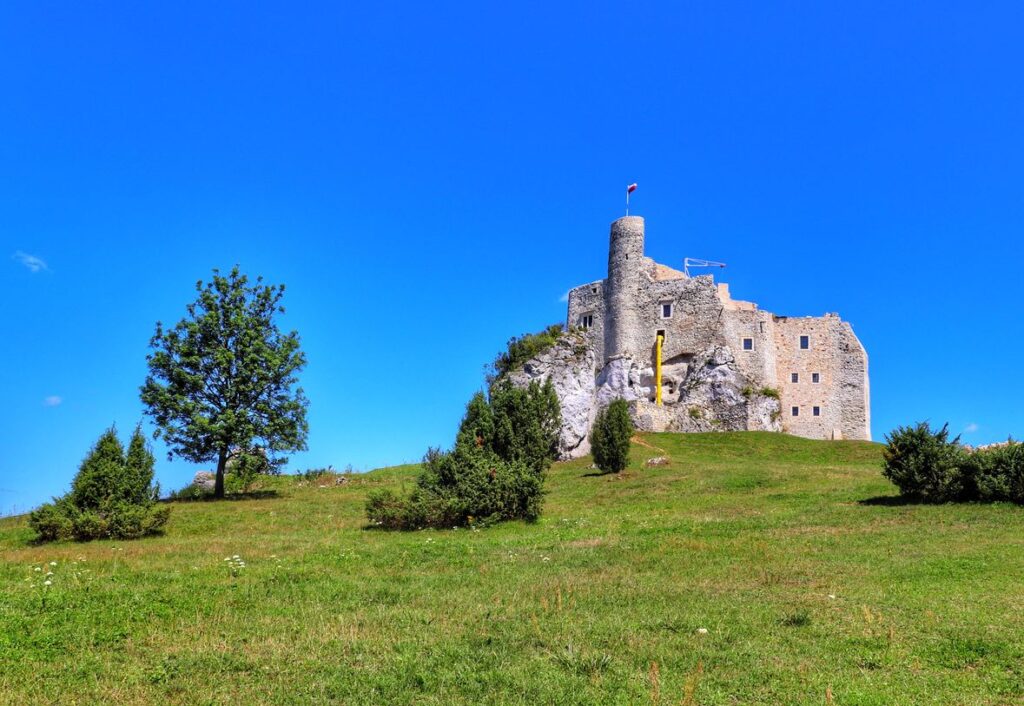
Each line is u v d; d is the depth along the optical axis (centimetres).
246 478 4697
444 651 1235
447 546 2275
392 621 1422
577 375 6744
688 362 7656
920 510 2672
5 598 1566
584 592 1638
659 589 1656
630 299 7906
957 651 1209
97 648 1271
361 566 1977
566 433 6469
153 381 4259
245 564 2022
